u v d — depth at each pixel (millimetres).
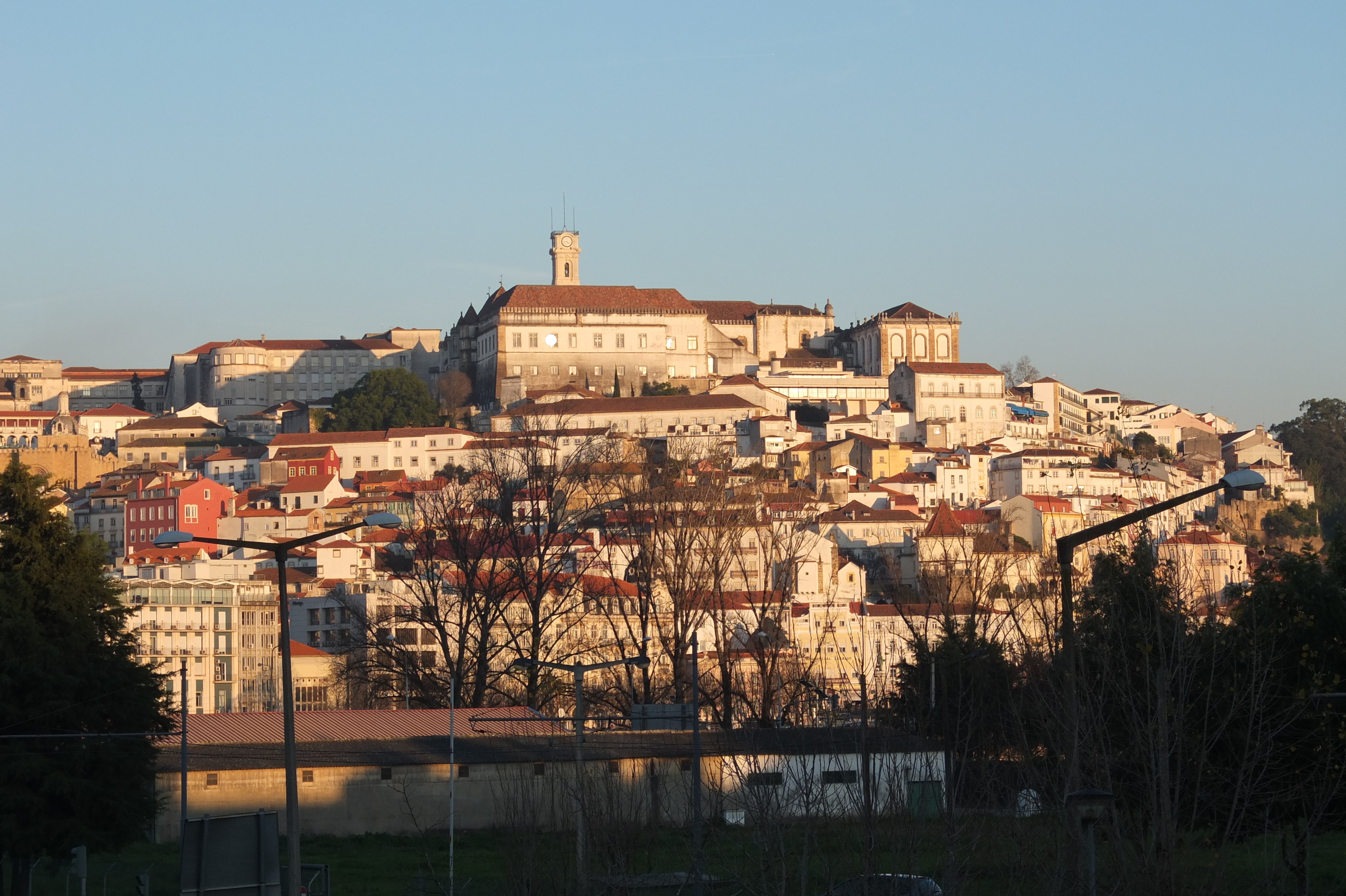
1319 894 79625
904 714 83625
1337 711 81750
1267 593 92438
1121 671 73812
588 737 128250
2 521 107250
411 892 99938
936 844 67312
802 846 69938
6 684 99750
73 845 97688
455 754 128875
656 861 83562
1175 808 62750
